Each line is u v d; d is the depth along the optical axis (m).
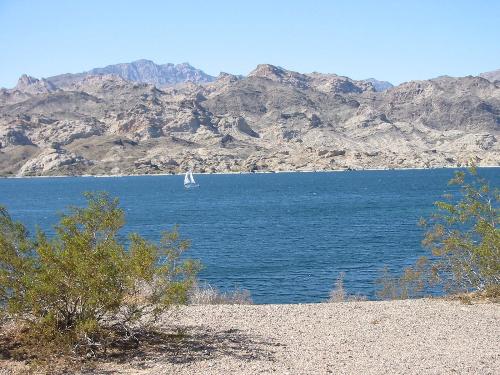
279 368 10.46
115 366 10.58
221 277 38.09
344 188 169.88
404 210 92.00
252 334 13.12
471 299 17.33
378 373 10.19
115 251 11.49
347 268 40.38
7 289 11.09
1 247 11.02
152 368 10.46
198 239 59.25
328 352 11.62
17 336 11.96
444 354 11.47
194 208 107.38
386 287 25.23
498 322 14.36
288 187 184.62
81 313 11.45
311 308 16.19
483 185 18.91
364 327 13.87
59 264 11.01
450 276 21.95
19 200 144.88
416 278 22.53
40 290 10.72
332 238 58.00
